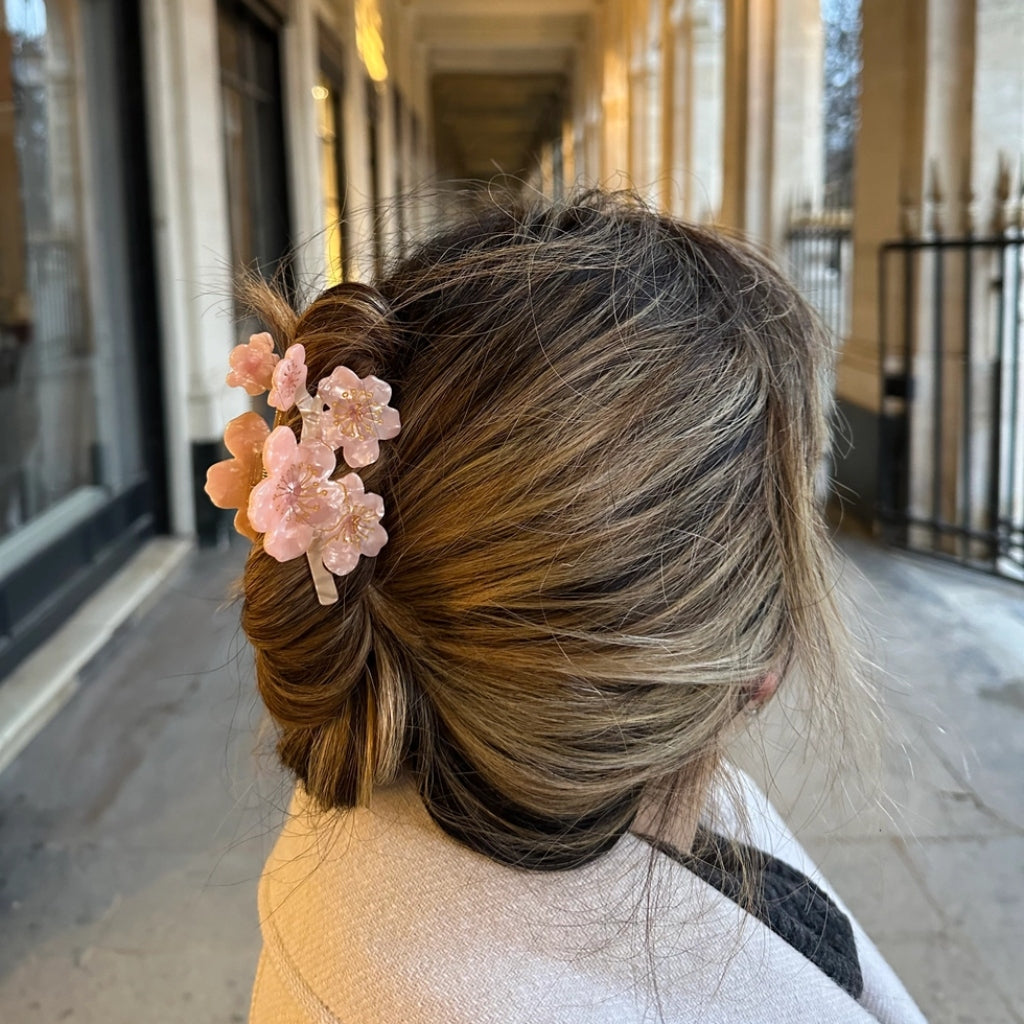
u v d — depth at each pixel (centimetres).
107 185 460
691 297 58
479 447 53
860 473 527
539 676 51
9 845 236
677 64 1049
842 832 229
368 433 52
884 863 221
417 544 53
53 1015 181
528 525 51
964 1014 180
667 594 52
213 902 213
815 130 717
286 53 764
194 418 493
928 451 474
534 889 53
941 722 288
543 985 51
